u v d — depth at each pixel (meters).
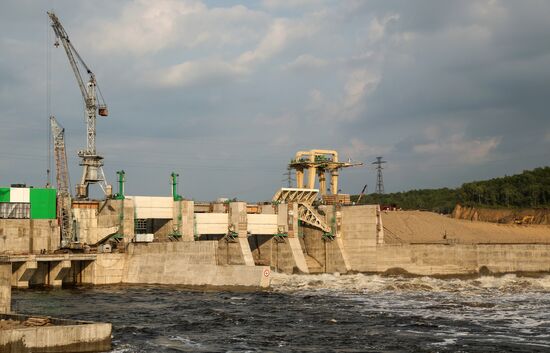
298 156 179.75
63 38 169.75
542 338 75.62
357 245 162.62
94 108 170.12
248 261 149.00
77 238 149.75
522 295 116.69
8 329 61.06
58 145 159.12
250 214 158.88
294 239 159.75
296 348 70.38
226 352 68.19
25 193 146.12
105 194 157.62
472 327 82.75
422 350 69.19
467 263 156.62
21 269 129.00
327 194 180.50
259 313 94.94
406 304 104.50
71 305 104.38
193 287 130.62
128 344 71.31
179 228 150.12
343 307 101.12
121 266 140.12
